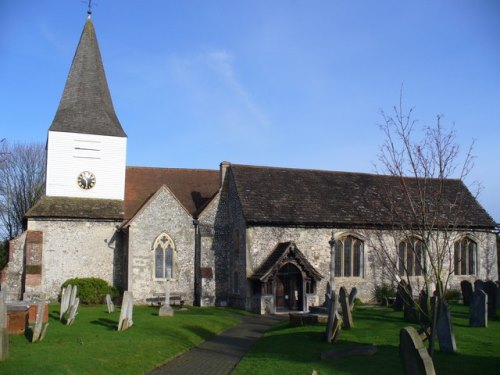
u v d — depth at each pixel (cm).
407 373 927
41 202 3369
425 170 1712
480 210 3719
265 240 3155
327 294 2705
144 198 3725
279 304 3031
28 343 1602
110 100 3828
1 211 5259
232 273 3334
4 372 1202
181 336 1923
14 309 1783
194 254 3419
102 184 3572
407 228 2144
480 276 3616
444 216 3334
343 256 3356
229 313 2898
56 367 1270
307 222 3225
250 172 3466
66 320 2105
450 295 3391
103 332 1878
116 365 1406
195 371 1430
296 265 3048
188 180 3950
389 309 2745
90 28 3825
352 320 2078
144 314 2577
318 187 3553
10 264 3228
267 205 3244
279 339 1819
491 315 2209
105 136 3609
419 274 3406
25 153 5359
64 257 3306
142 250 3288
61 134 3512
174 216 3400
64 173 3497
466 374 1207
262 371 1338
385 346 1575
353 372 1266
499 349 1489
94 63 3766
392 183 3706
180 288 3356
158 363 1517
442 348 1449
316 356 1475
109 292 3247
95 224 3406
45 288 3241
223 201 3478
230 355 1661
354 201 3500
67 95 3662
